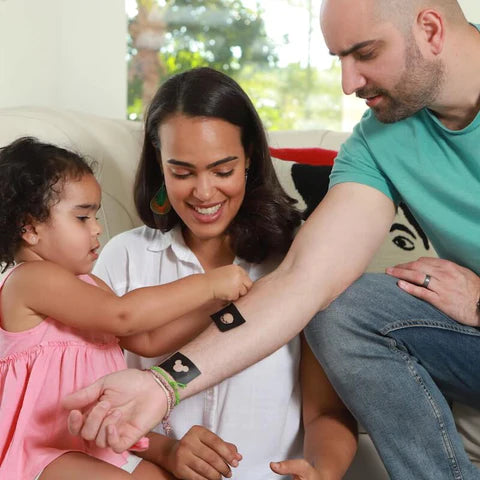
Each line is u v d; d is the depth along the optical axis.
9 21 2.71
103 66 2.96
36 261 1.50
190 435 1.47
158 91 1.59
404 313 1.53
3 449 1.42
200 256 1.67
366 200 1.64
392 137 1.67
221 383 1.58
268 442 1.59
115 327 1.46
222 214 1.56
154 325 1.48
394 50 1.54
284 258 1.59
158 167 1.66
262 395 1.58
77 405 1.33
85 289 1.45
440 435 1.46
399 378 1.48
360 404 1.50
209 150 1.49
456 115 1.64
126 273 1.69
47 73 2.81
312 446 1.54
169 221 1.67
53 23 2.82
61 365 1.47
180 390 1.38
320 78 3.34
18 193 1.47
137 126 2.29
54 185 1.47
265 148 1.63
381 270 1.98
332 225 1.59
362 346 1.50
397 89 1.58
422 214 1.65
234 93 1.54
